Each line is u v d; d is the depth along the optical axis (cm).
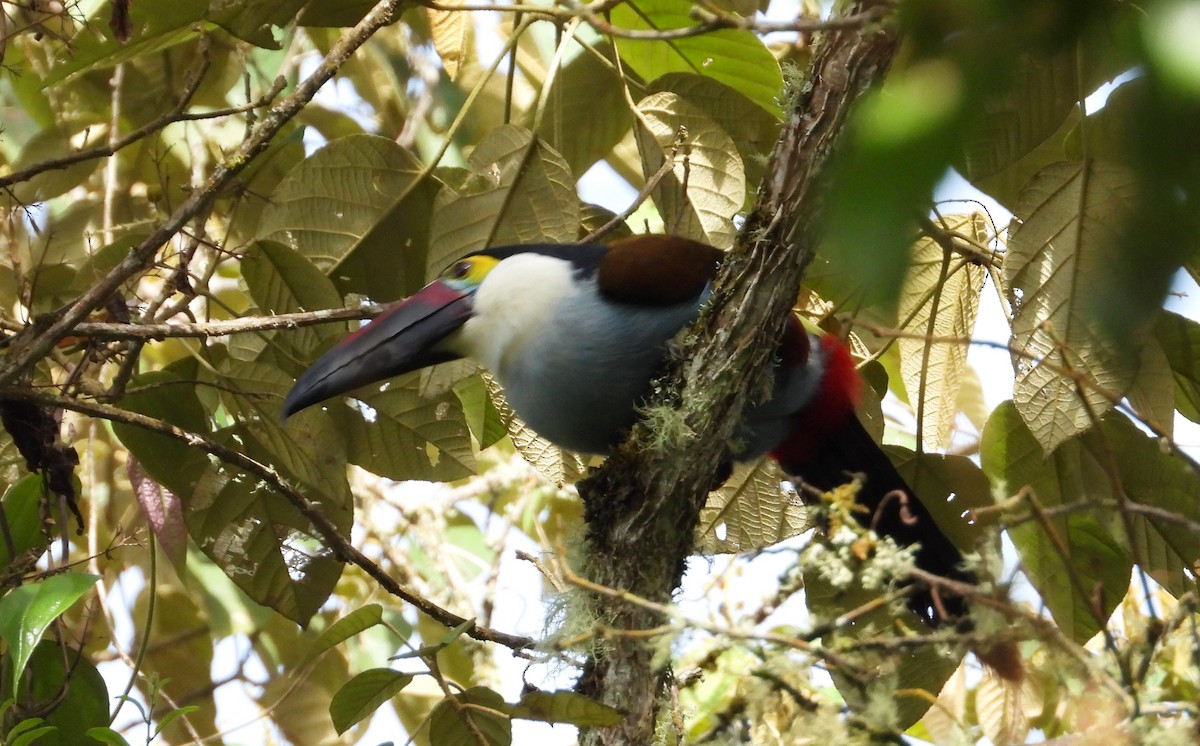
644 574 620
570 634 614
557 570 654
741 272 620
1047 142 770
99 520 1046
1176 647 555
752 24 439
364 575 1096
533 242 774
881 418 816
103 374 1017
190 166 973
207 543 766
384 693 598
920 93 252
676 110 777
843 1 589
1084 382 508
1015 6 245
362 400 785
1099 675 456
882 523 774
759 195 622
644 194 752
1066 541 748
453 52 860
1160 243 243
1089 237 639
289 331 780
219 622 1041
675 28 818
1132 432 733
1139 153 239
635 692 604
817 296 858
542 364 701
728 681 828
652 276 684
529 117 903
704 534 809
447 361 743
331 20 750
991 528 513
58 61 813
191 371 772
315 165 773
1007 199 784
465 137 1098
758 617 553
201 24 739
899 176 248
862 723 482
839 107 591
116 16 738
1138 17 259
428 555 1058
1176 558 736
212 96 1016
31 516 675
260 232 777
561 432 727
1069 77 621
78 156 694
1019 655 577
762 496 806
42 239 953
